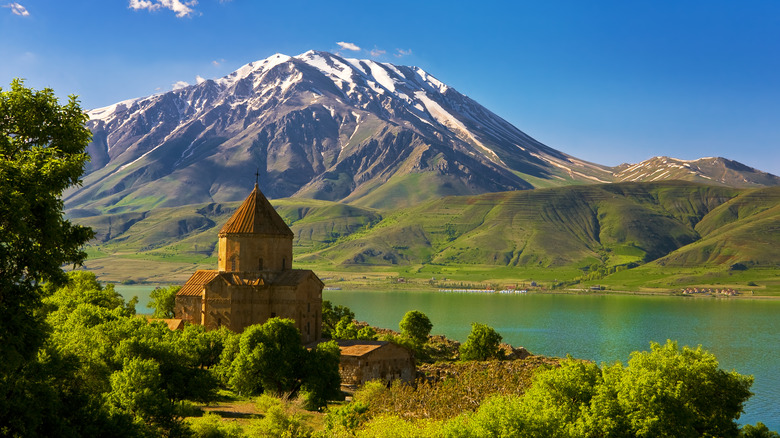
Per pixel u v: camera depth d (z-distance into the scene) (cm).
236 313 10850
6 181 3909
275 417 6531
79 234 4612
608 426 5844
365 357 10362
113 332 7888
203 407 8144
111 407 5144
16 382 4316
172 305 14275
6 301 4212
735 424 6481
